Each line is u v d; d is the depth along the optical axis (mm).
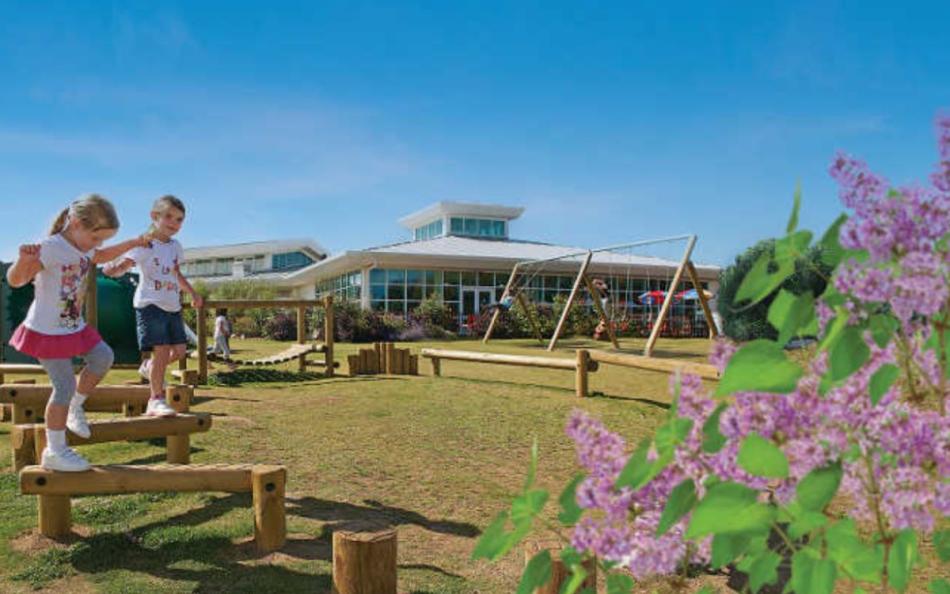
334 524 4113
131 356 13344
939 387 1137
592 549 1316
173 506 4320
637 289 35156
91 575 3293
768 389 1067
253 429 6875
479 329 29547
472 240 37906
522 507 1292
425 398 9273
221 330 17250
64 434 3654
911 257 1047
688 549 1357
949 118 1110
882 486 1166
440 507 4516
